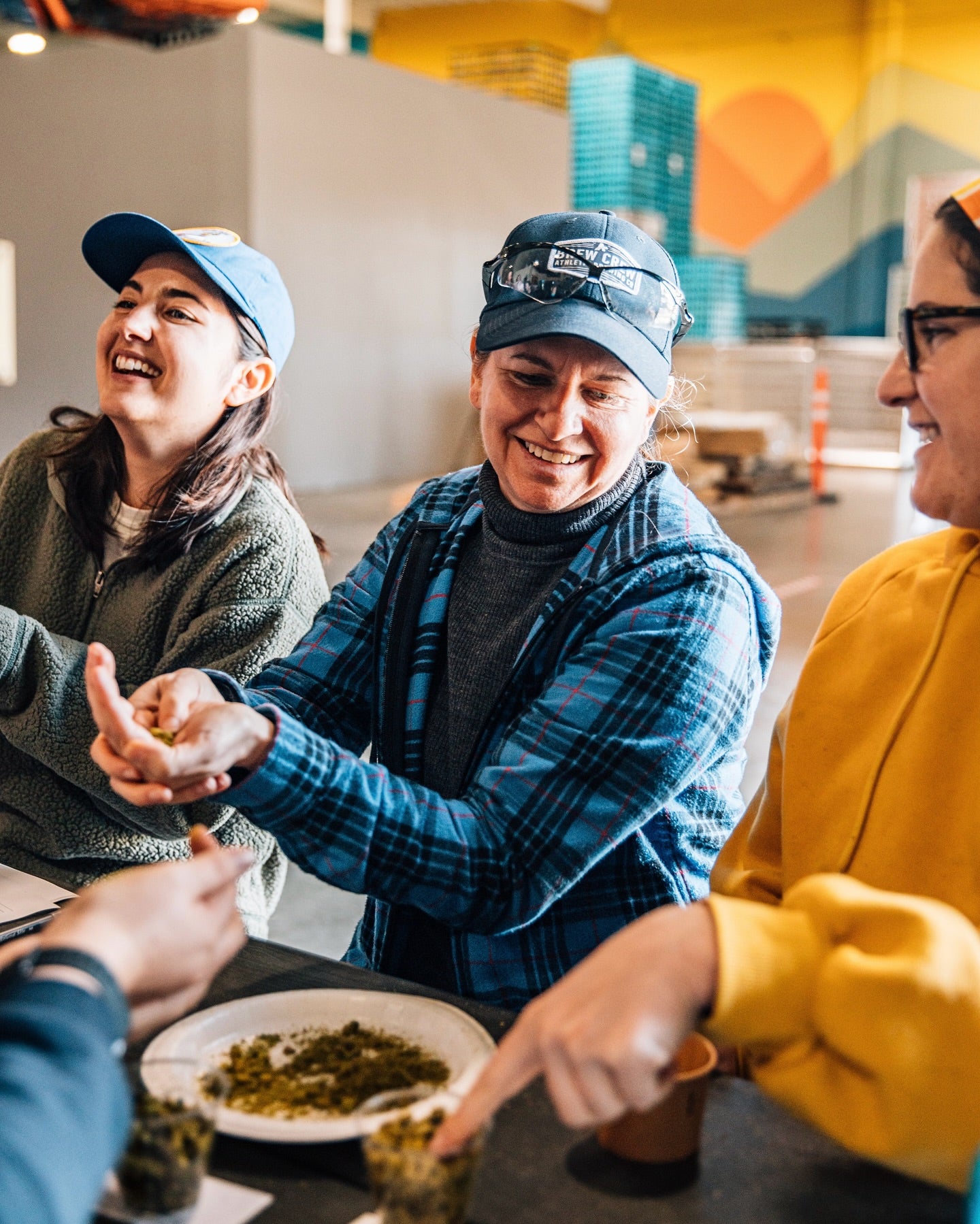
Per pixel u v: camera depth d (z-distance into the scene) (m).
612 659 1.31
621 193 11.99
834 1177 0.92
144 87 8.75
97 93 8.87
